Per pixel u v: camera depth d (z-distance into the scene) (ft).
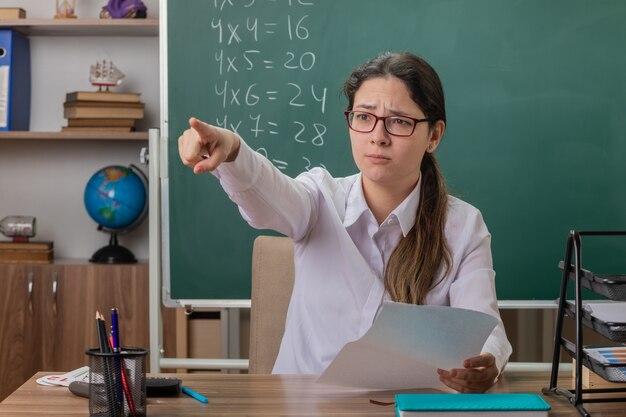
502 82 8.20
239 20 8.32
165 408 3.87
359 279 5.12
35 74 10.57
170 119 8.34
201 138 4.06
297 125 8.33
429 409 3.51
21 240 10.00
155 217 8.28
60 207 10.70
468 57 8.20
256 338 6.36
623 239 8.18
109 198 9.77
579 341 3.93
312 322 5.22
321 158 8.33
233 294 8.38
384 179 4.84
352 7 8.24
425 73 4.83
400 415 3.54
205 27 8.32
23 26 9.91
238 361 8.30
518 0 8.16
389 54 4.93
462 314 3.75
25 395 4.08
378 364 3.97
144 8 9.97
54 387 4.25
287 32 8.30
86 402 3.95
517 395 3.76
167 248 8.38
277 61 8.32
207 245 8.36
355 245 5.21
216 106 8.35
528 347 9.86
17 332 9.50
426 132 4.86
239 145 4.40
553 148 8.22
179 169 8.34
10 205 10.67
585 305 4.12
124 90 10.60
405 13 8.20
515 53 8.20
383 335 3.74
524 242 8.23
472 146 8.22
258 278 6.44
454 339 3.86
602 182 8.23
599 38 8.19
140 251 10.59
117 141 10.62
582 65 8.19
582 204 8.23
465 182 8.23
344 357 3.88
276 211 4.90
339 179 5.51
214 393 4.15
